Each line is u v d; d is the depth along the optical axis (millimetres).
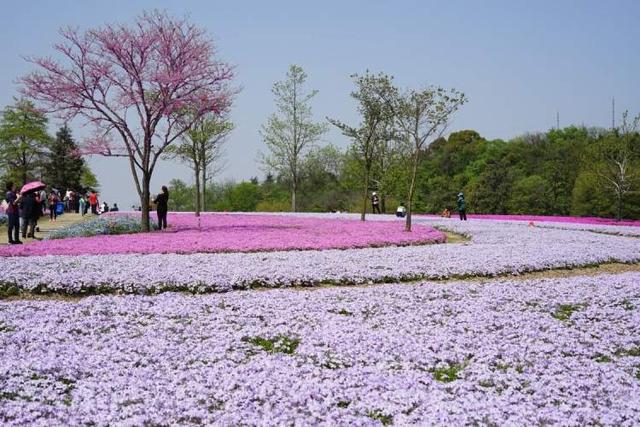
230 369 8422
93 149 29703
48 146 83750
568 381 7949
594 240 26719
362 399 7211
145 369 8414
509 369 8461
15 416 6637
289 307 12578
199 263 17969
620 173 47375
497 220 45125
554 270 19203
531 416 6598
